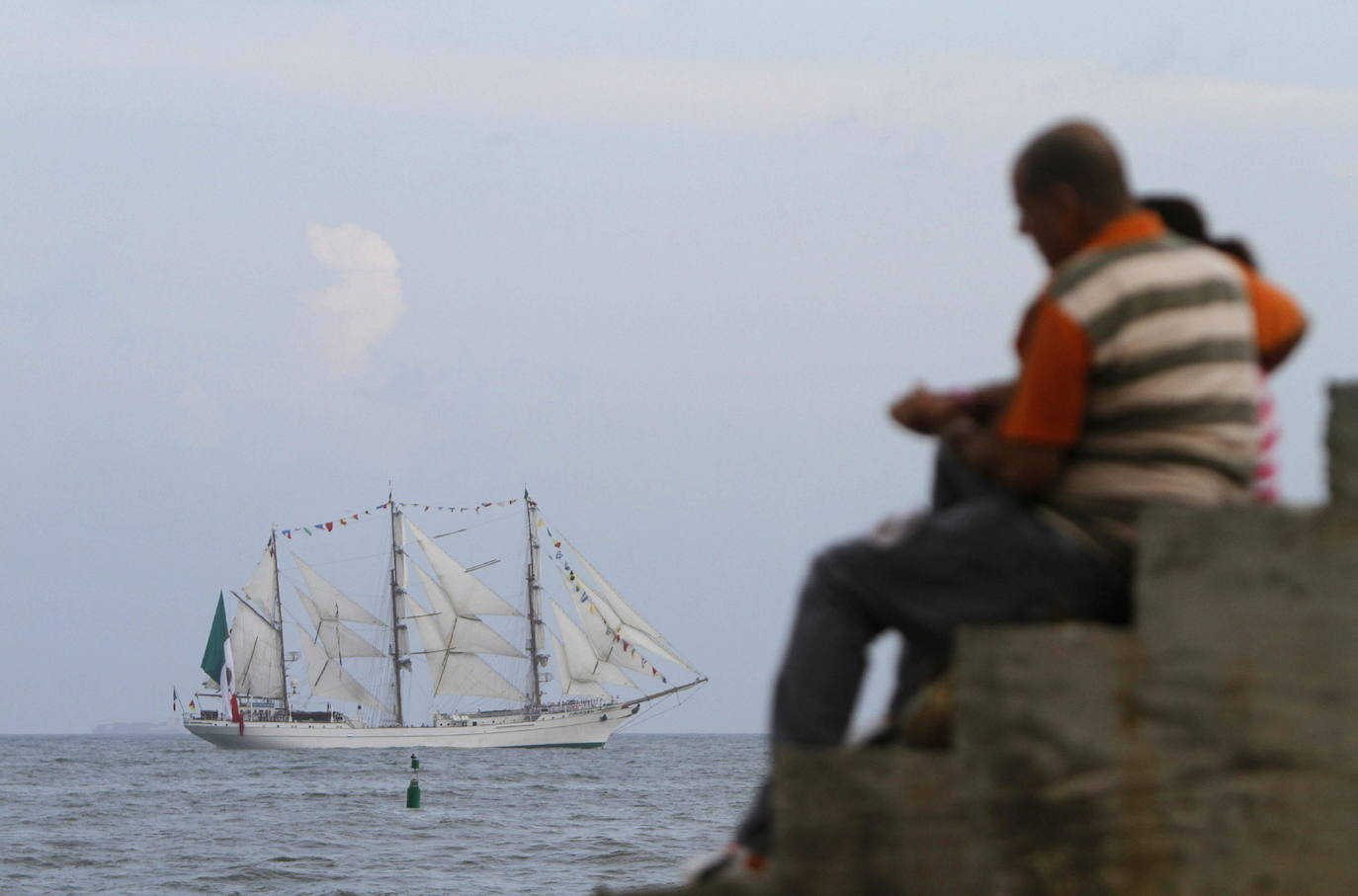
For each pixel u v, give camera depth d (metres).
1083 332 12.63
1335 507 10.79
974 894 11.77
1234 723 10.95
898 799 12.07
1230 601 11.03
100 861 136.38
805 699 13.55
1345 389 12.72
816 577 13.79
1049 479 12.84
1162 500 12.66
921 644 13.45
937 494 14.51
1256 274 15.23
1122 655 11.32
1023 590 13.02
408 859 138.00
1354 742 10.59
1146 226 13.34
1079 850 11.33
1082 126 13.52
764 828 13.80
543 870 127.50
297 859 138.12
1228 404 12.79
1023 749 11.54
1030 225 13.84
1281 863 10.76
